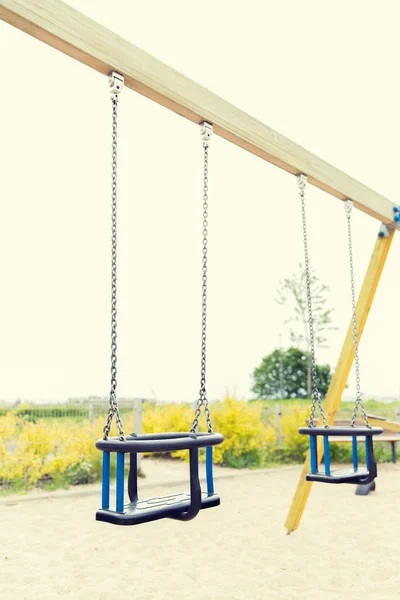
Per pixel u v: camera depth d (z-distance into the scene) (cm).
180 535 461
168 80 294
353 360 469
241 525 497
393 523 501
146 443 221
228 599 307
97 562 381
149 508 238
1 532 470
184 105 301
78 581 339
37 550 411
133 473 278
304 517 530
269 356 3756
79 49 250
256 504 605
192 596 312
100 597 311
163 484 741
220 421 950
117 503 229
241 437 957
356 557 390
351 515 539
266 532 469
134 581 339
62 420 760
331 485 744
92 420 787
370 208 443
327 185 404
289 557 393
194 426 255
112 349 235
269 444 1041
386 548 412
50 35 240
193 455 247
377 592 318
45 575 351
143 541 441
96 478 746
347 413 1208
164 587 328
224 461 954
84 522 511
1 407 731
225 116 327
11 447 693
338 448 1002
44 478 726
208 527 490
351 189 426
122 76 269
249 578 346
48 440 709
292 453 1028
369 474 337
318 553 402
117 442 224
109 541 440
